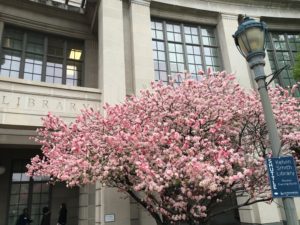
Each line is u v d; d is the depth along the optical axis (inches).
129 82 538.9
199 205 315.9
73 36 607.5
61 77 581.9
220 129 345.4
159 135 302.7
